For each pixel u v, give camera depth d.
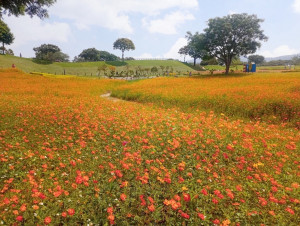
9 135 7.95
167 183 4.92
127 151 6.49
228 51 43.84
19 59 77.62
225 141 7.42
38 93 20.62
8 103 13.85
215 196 4.48
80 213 3.97
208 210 4.16
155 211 4.00
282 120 10.95
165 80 37.03
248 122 11.17
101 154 6.36
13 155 6.22
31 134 8.15
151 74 78.19
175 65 109.19
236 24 40.53
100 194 4.48
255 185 4.92
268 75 35.47
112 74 66.38
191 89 21.53
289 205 4.27
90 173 4.94
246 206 4.22
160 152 6.42
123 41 123.00
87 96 20.12
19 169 5.57
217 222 3.56
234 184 4.99
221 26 40.81
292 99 12.62
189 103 15.48
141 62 111.06
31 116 10.66
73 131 8.57
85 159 6.15
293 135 8.62
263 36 41.16
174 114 11.48
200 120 10.22
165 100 17.02
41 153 6.49
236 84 24.92
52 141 7.38
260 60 120.25
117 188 4.64
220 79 33.75
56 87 26.75
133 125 8.66
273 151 6.80
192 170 5.49
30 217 3.82
